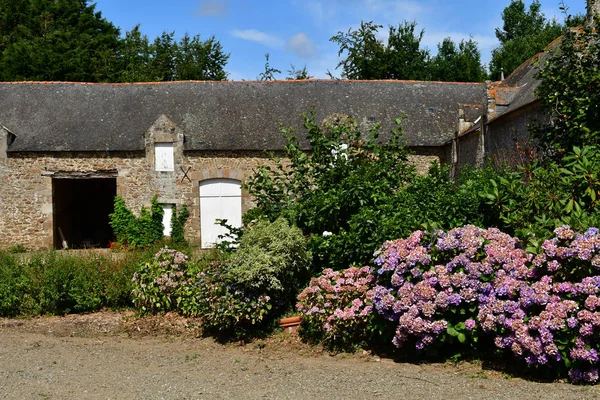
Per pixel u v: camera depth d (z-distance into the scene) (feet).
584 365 16.53
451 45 131.44
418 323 18.29
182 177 60.59
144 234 60.29
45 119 62.85
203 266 27.76
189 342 23.49
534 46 110.32
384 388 16.57
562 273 17.24
